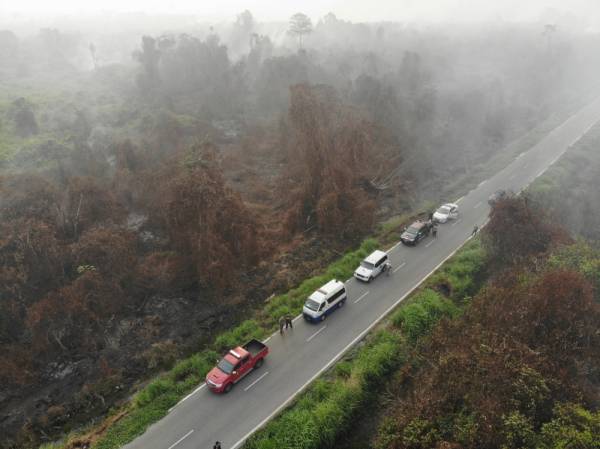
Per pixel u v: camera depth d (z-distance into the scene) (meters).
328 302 34.94
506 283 33.16
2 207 38.75
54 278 35.72
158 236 43.97
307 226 47.94
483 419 21.17
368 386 29.22
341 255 44.25
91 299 33.78
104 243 36.69
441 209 50.31
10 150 57.12
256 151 63.72
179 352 32.84
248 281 39.66
